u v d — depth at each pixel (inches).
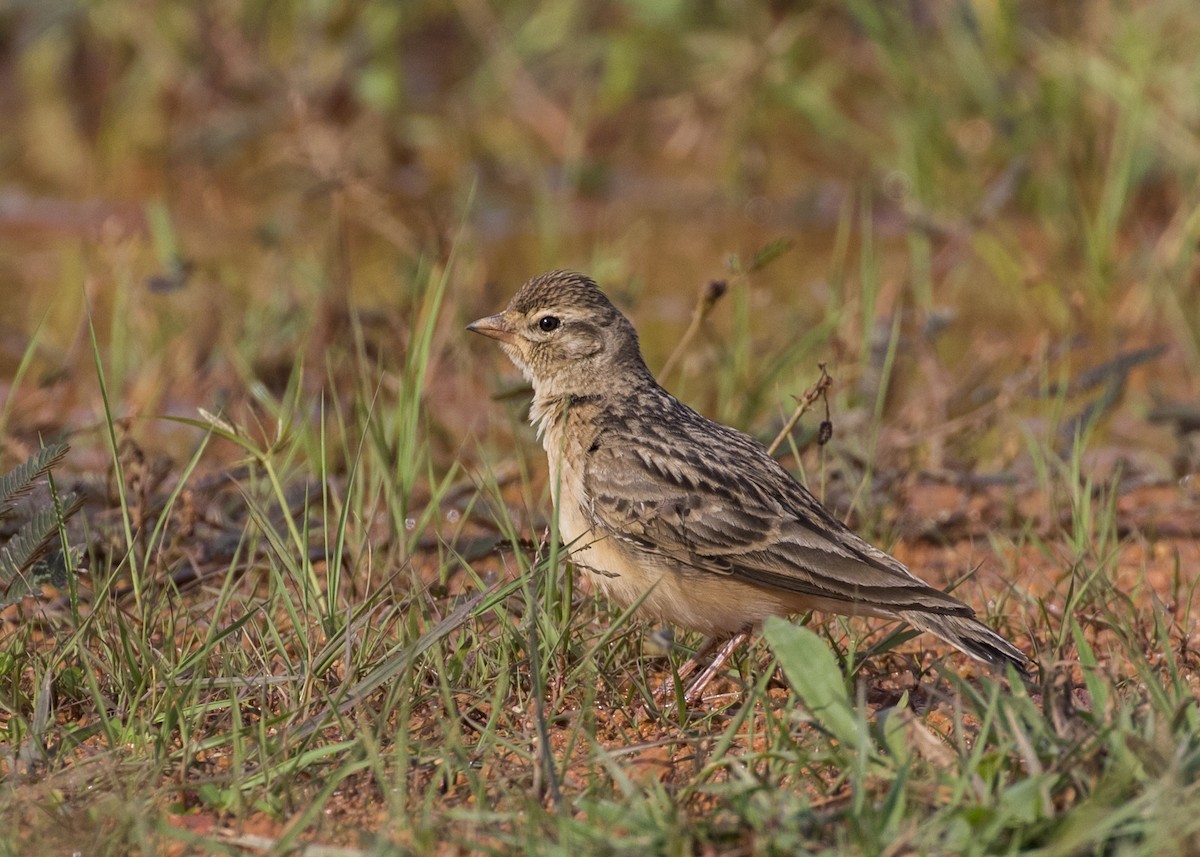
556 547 363.9
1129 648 338.0
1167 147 776.3
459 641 367.2
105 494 457.1
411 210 791.1
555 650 354.9
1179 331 656.4
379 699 344.5
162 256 668.7
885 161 854.5
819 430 418.0
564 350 428.5
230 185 868.6
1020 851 265.9
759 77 861.2
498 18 912.3
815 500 395.5
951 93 812.6
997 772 284.2
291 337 614.2
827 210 852.6
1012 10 802.8
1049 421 543.2
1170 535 510.3
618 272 685.9
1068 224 744.3
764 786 285.1
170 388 610.5
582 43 903.7
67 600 420.8
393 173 859.4
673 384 606.5
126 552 402.9
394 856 270.2
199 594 428.1
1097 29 800.3
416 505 498.9
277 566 400.2
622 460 398.0
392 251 756.6
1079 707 339.3
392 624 383.9
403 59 946.1
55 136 902.4
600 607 409.1
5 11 890.1
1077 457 458.6
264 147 874.1
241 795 299.4
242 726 331.6
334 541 435.2
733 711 370.9
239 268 737.0
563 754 328.5
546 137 904.3
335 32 866.8
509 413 502.9
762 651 398.0
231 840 290.4
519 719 346.6
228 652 356.2
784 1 884.6
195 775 316.5
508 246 791.7
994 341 661.3
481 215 822.5
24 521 425.1
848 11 900.0
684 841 266.8
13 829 286.8
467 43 940.0
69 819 289.7
